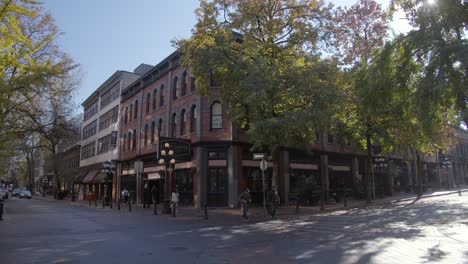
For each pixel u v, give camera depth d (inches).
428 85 503.5
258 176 1154.7
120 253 390.6
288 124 740.0
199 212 958.4
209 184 1106.1
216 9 850.1
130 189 1632.6
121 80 1846.7
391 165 1670.8
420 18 524.4
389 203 1205.1
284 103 804.0
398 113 617.3
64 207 1352.1
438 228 538.9
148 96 1547.7
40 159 3486.7
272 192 837.8
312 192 1143.6
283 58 853.8
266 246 423.2
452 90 496.1
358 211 912.3
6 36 334.0
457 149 2640.3
